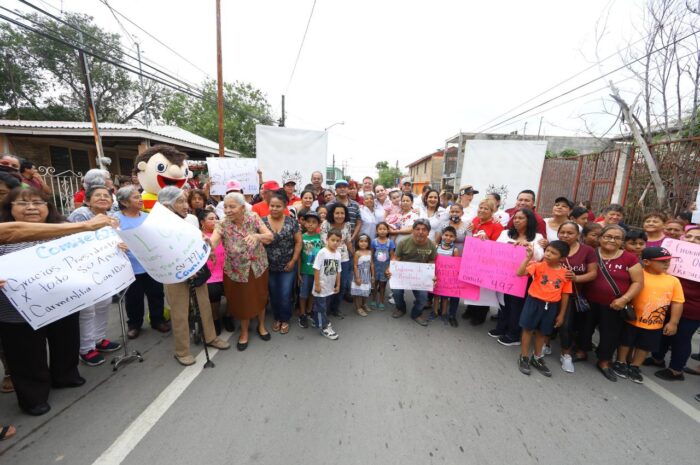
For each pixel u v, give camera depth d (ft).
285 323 12.52
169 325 12.35
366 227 17.33
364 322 13.76
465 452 6.95
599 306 10.44
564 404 8.75
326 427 7.54
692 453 7.16
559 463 6.75
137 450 6.72
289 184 19.06
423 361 10.69
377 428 7.56
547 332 10.03
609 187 23.53
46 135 34.96
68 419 7.58
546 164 33.40
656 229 11.93
